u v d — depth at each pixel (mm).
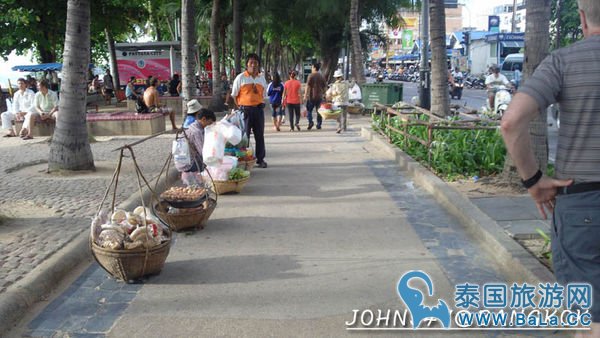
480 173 8445
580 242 2414
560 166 2514
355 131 15266
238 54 26953
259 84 9664
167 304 4316
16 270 4684
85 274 4965
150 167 9547
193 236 5996
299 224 6395
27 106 14391
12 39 21234
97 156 10820
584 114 2400
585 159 2414
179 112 20969
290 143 13109
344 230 6145
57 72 27250
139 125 14820
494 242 5289
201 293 4512
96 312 4199
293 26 33531
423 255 5305
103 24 24484
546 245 4930
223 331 3875
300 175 9234
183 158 7262
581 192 2420
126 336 3826
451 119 10430
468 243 5629
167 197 6215
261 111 9773
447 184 7707
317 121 15891
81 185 8078
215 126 7535
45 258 4988
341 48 36344
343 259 5234
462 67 48969
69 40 8812
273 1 29891
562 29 20734
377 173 9344
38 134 14250
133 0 22766
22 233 5742
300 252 5453
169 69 29766
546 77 2432
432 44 11664
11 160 10477
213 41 22266
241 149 9047
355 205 7219
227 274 4906
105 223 4859
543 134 7031
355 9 22516
